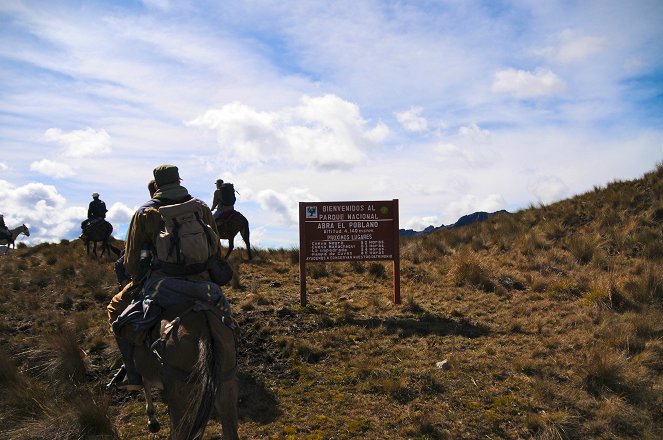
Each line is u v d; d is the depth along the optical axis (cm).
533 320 1002
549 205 1802
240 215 1608
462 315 1059
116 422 705
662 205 1523
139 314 496
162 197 523
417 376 790
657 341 866
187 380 436
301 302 1127
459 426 679
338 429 676
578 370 789
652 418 687
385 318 1044
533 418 675
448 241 1672
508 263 1375
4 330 990
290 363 856
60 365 819
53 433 662
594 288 1102
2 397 744
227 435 449
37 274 1348
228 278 545
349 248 1144
